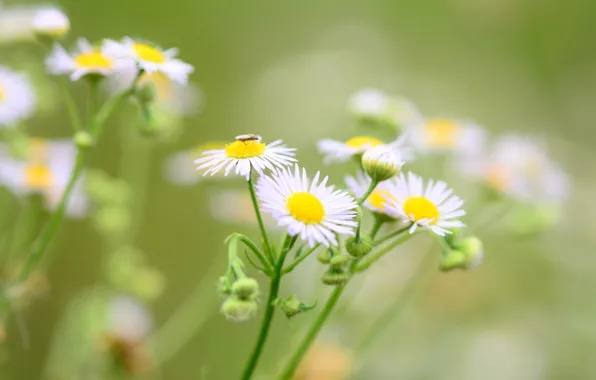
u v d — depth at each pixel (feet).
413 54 3.26
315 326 1.35
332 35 3.07
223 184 2.03
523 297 2.33
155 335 1.74
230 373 1.82
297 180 1.30
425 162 1.75
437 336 2.09
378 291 1.81
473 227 1.68
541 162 1.71
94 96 1.44
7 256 1.68
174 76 1.41
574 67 3.35
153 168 2.31
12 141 1.62
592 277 2.42
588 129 3.21
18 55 1.73
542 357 2.15
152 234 2.26
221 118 2.66
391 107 1.71
